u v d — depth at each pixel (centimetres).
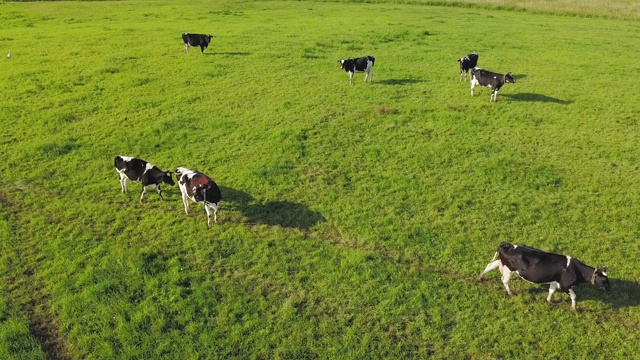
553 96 2231
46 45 3003
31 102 2116
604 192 1484
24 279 1138
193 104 2108
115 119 1967
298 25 3653
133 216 1370
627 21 4122
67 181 1530
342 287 1124
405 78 2450
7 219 1347
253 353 962
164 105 2088
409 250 1245
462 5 4709
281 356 959
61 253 1218
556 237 1290
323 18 3975
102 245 1245
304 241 1270
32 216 1362
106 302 1070
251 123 1923
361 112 2017
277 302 1083
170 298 1080
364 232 1308
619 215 1379
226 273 1164
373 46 3045
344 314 1055
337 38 3216
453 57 2809
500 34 3406
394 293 1105
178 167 1505
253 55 2803
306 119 1947
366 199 1451
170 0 4953
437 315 1053
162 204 1432
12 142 1764
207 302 1072
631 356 964
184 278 1137
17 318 1023
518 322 1040
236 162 1638
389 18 3950
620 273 1168
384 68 2581
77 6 4538
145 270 1161
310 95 2203
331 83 2364
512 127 1905
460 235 1297
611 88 2347
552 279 1061
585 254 1230
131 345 973
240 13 4231
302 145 1742
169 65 2619
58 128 1877
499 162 1638
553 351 977
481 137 1819
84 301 1069
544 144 1777
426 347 985
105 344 969
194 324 1017
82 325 1016
